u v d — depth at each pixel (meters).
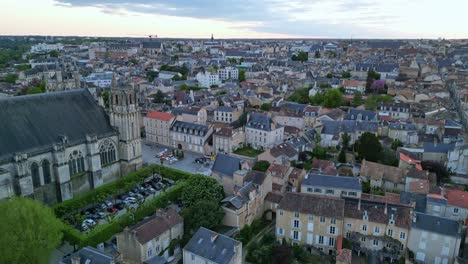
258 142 167.50
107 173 126.69
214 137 162.50
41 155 102.81
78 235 87.75
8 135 99.00
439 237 82.81
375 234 88.38
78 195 112.19
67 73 186.25
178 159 156.50
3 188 91.94
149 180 128.50
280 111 195.50
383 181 119.38
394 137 164.25
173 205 110.75
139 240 80.25
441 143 143.88
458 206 94.19
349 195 105.06
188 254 79.62
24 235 67.81
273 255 83.44
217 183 105.81
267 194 108.75
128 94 126.00
